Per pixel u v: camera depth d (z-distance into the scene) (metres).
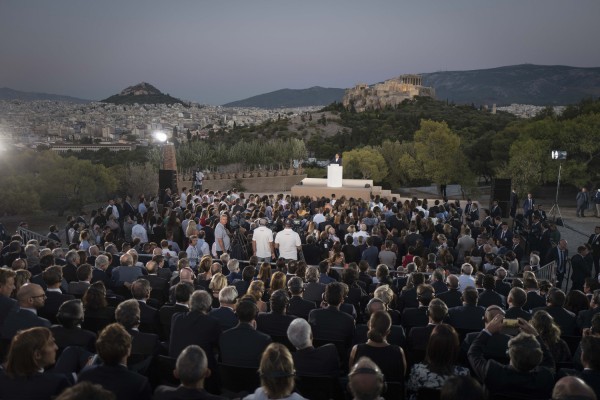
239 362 5.13
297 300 7.30
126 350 4.03
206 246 13.56
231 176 40.56
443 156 51.25
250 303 5.34
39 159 36.97
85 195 35.47
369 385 3.18
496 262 12.62
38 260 10.29
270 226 17.06
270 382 3.57
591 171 39.53
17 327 5.50
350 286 8.62
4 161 36.06
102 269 9.39
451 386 3.11
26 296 5.62
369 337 4.84
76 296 8.05
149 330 6.85
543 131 40.53
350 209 19.22
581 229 27.23
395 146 63.88
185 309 6.68
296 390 4.90
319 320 6.15
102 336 4.02
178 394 3.71
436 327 4.61
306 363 4.89
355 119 140.50
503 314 5.41
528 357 4.06
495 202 22.31
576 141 38.41
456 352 4.52
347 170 61.56
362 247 14.05
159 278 9.08
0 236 16.59
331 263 12.19
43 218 33.38
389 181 63.31
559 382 3.15
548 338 5.43
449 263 11.91
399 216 17.25
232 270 9.91
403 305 8.51
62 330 5.27
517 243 15.57
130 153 77.19
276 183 43.12
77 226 15.90
